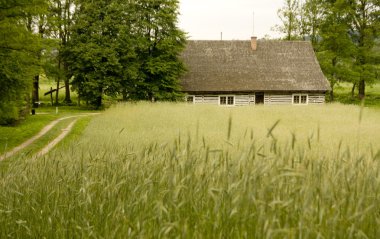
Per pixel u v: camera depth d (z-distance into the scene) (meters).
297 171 4.14
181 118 24.80
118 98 49.75
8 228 4.61
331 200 3.88
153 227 3.98
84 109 41.78
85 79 40.72
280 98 46.28
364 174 4.26
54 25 39.91
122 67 40.81
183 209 4.06
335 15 50.00
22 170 6.08
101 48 40.31
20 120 26.91
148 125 21.97
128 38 41.34
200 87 45.12
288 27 54.31
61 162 6.27
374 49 50.25
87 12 41.53
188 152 4.59
